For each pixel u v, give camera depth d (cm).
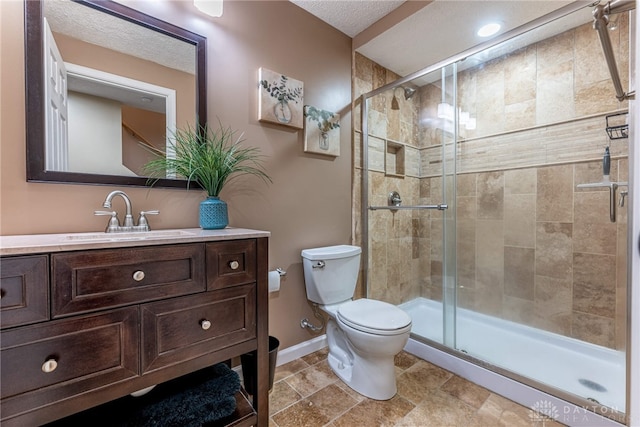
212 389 106
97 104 116
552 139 189
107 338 80
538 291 196
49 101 106
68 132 110
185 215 138
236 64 154
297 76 180
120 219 121
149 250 87
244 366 134
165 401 98
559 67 184
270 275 158
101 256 79
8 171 99
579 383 142
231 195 153
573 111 180
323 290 170
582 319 177
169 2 133
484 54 198
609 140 166
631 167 118
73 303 75
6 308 67
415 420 127
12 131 99
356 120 217
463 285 234
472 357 160
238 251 107
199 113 140
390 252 239
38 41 103
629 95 121
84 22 114
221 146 138
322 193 196
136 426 88
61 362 73
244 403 117
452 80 221
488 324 216
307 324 184
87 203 113
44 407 71
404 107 243
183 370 93
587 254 176
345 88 209
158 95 130
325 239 198
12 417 67
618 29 151
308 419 127
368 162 222
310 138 185
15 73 100
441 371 167
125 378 82
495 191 216
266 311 116
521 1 162
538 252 196
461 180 233
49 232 106
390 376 142
